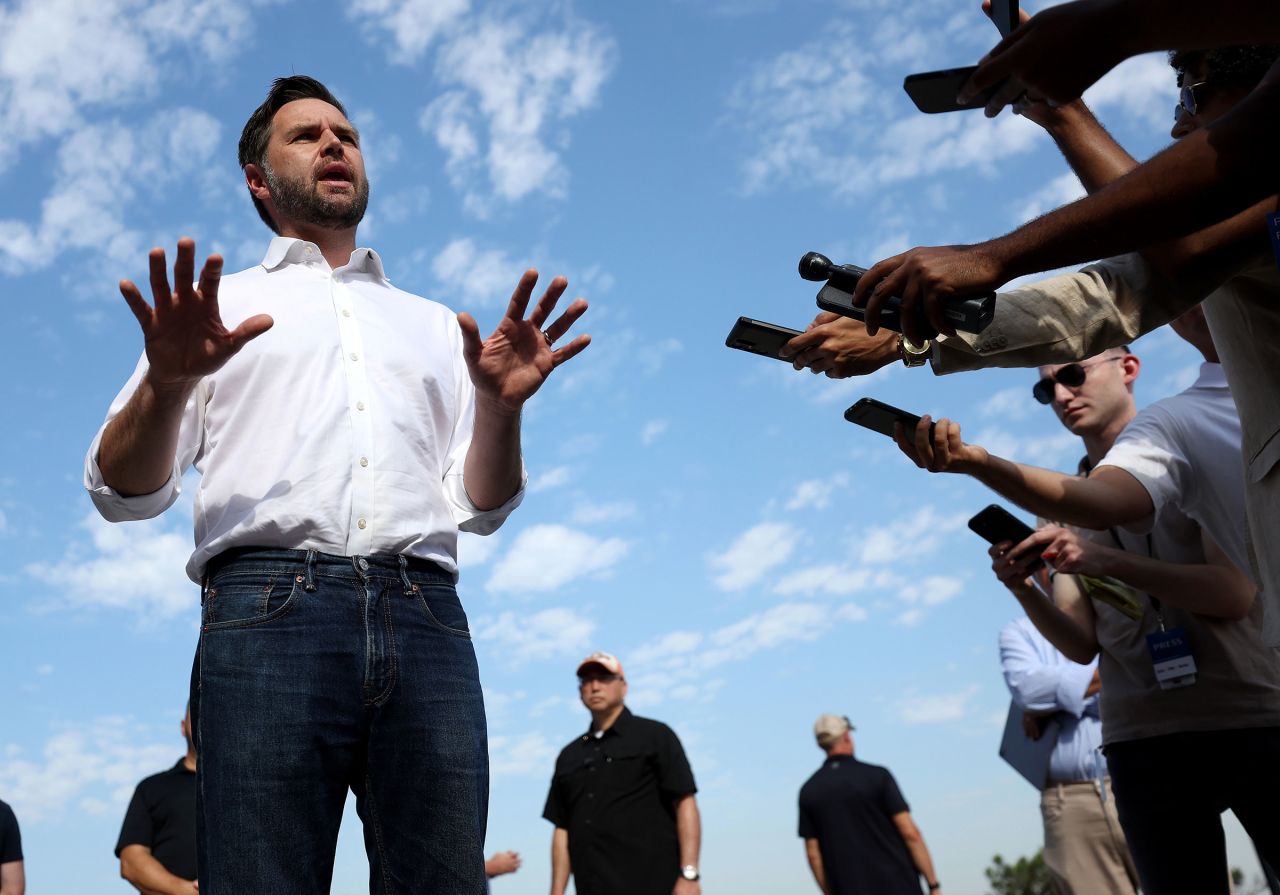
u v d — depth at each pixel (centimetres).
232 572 222
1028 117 259
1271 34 171
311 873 213
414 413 246
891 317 201
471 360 238
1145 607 339
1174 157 179
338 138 275
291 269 259
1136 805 340
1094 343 237
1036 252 185
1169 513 352
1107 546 352
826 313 258
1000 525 358
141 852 536
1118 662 347
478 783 229
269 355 238
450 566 242
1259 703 321
